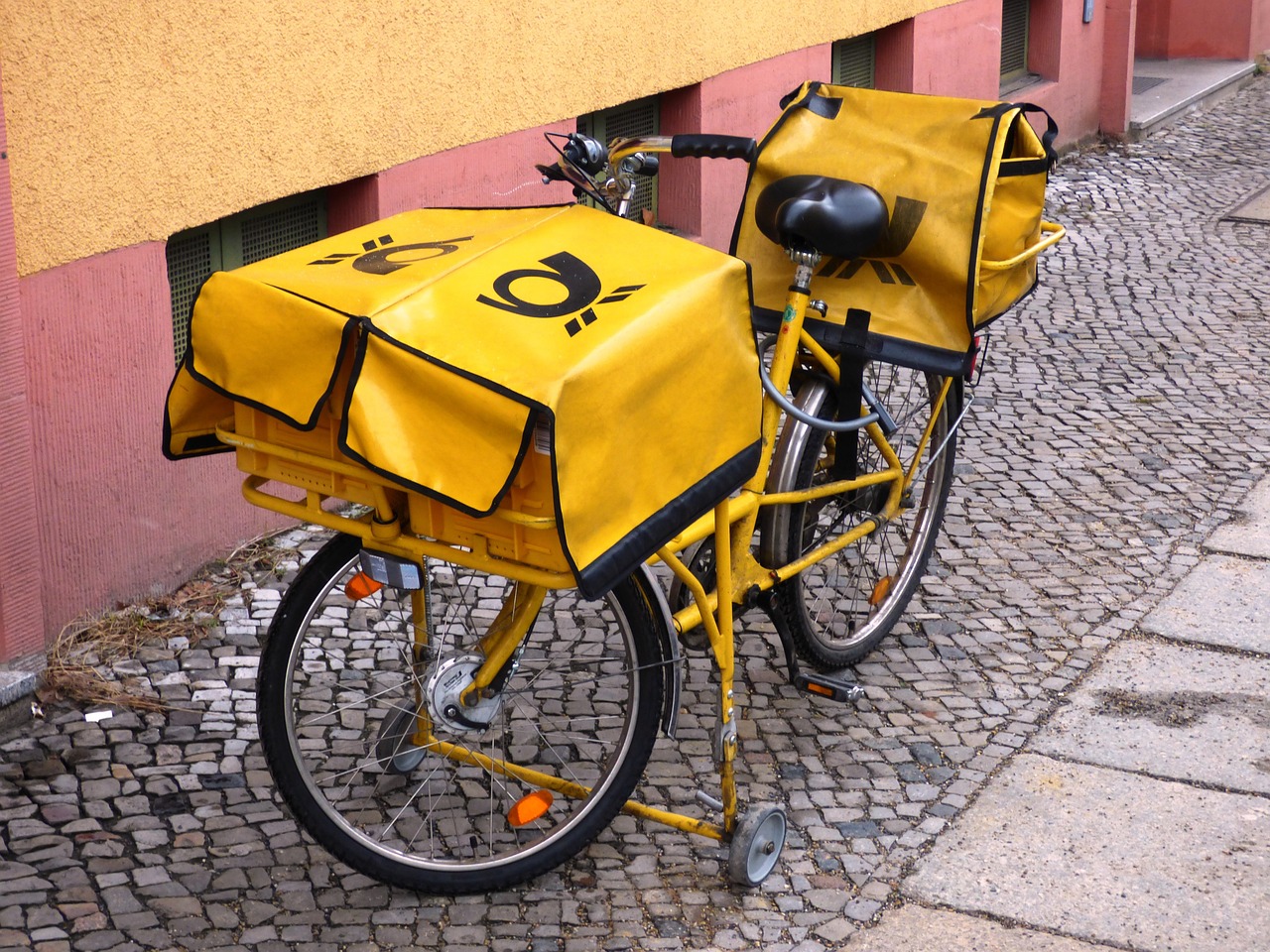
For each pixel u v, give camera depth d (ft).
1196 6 45.88
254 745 12.30
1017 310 24.53
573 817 10.55
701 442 9.61
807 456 12.37
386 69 16.34
